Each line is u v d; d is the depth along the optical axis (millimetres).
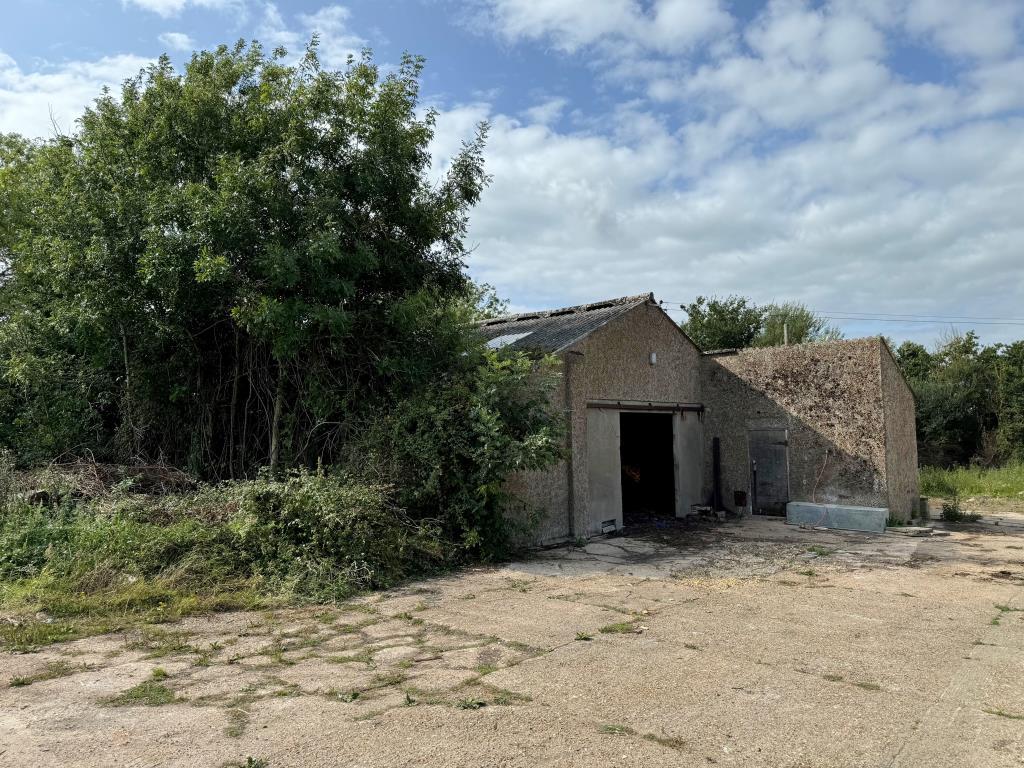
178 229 8867
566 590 7090
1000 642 5242
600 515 11250
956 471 21375
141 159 9602
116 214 9109
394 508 7977
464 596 6801
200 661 4762
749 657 4852
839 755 3346
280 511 7492
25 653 4945
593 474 11211
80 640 5270
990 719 3783
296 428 10211
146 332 9898
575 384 10773
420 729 3604
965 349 31047
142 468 9812
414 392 9523
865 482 11844
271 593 6598
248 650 5035
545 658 4824
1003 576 7891
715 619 5914
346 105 9734
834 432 12234
